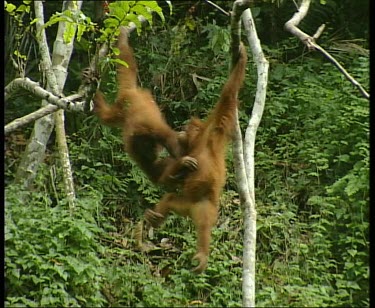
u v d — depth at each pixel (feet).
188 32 56.80
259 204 47.14
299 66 55.47
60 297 37.88
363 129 48.24
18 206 41.34
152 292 39.96
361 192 45.11
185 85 54.19
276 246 44.09
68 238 40.32
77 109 26.35
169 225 46.11
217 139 26.27
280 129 52.80
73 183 47.37
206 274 41.88
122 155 48.80
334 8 59.62
